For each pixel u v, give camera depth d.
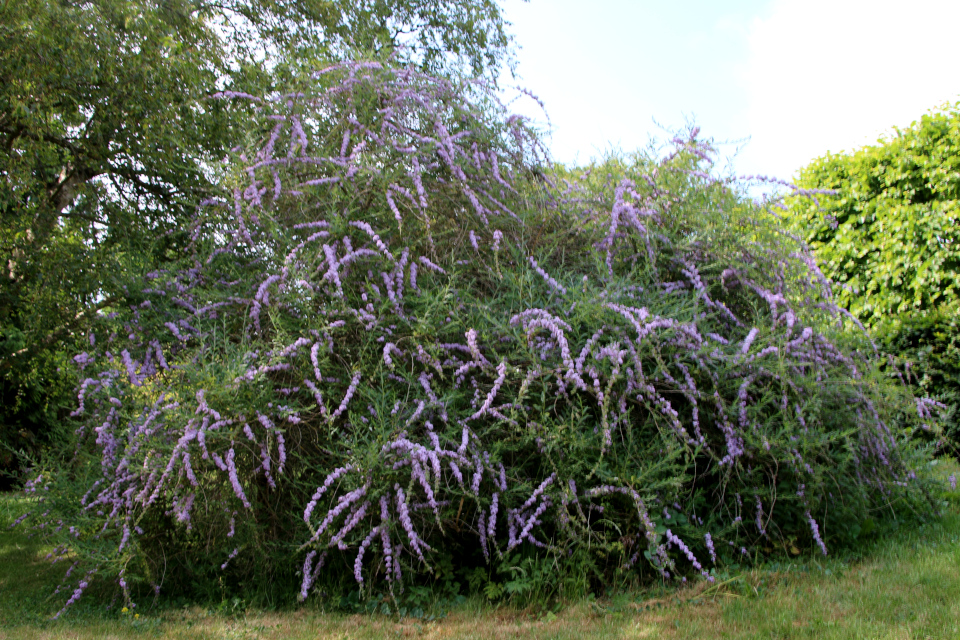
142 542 3.55
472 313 3.76
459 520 3.40
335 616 3.16
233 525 3.30
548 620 3.00
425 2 12.20
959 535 4.05
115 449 3.64
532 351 3.51
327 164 4.17
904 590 3.10
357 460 3.11
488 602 3.25
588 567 3.33
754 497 3.69
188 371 3.25
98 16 5.19
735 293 4.48
